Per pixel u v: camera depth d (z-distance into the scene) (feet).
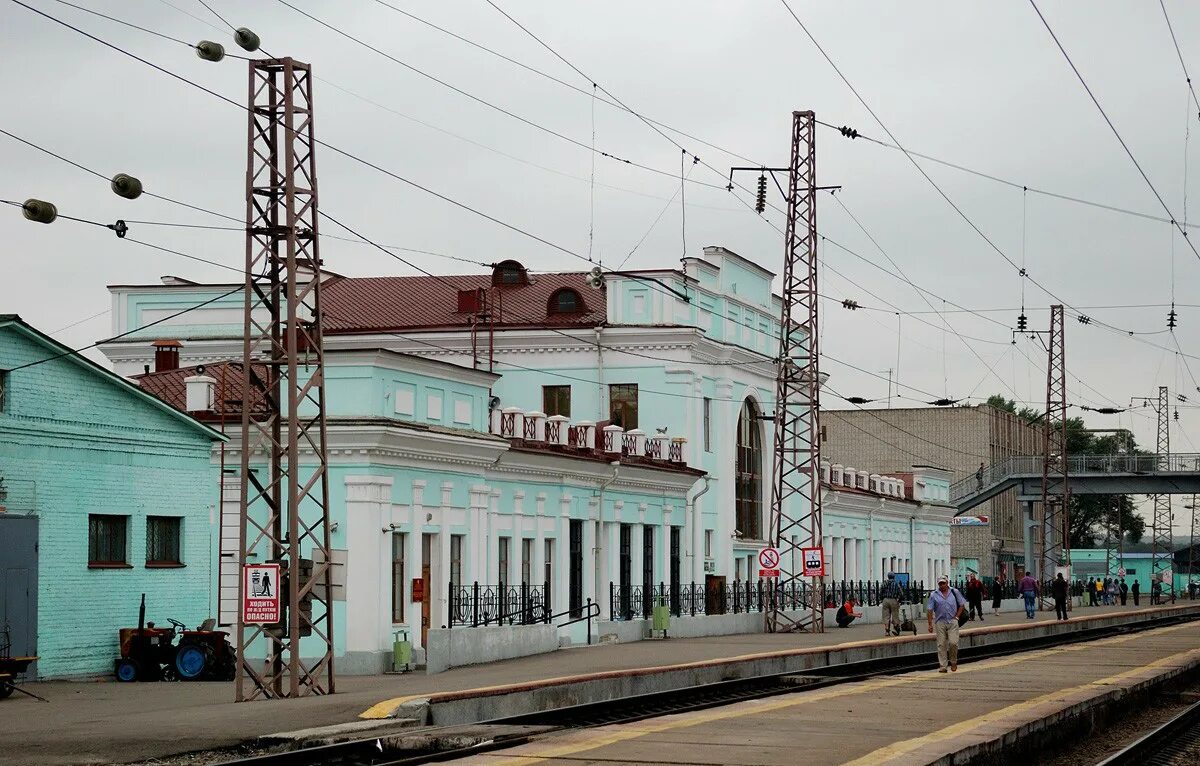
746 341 205.26
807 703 77.92
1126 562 483.51
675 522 180.45
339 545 119.34
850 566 243.81
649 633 158.40
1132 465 303.48
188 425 113.91
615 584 162.30
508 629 121.29
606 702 81.35
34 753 59.82
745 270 206.90
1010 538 383.86
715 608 183.01
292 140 87.40
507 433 144.36
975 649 143.33
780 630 174.70
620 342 184.85
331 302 201.77
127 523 108.78
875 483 262.88
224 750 61.82
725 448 195.62
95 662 104.99
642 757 54.49
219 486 124.06
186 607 112.98
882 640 137.49
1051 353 269.85
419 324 191.93
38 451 101.04
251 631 122.93
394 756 61.26
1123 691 85.46
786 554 215.31
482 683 93.50
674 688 98.78
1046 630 179.42
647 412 184.65
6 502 98.32
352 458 119.65
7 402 98.73
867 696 82.94
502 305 195.42
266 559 123.03
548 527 148.97
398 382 124.16
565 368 186.50
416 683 95.76
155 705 82.53
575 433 159.12
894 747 54.44
